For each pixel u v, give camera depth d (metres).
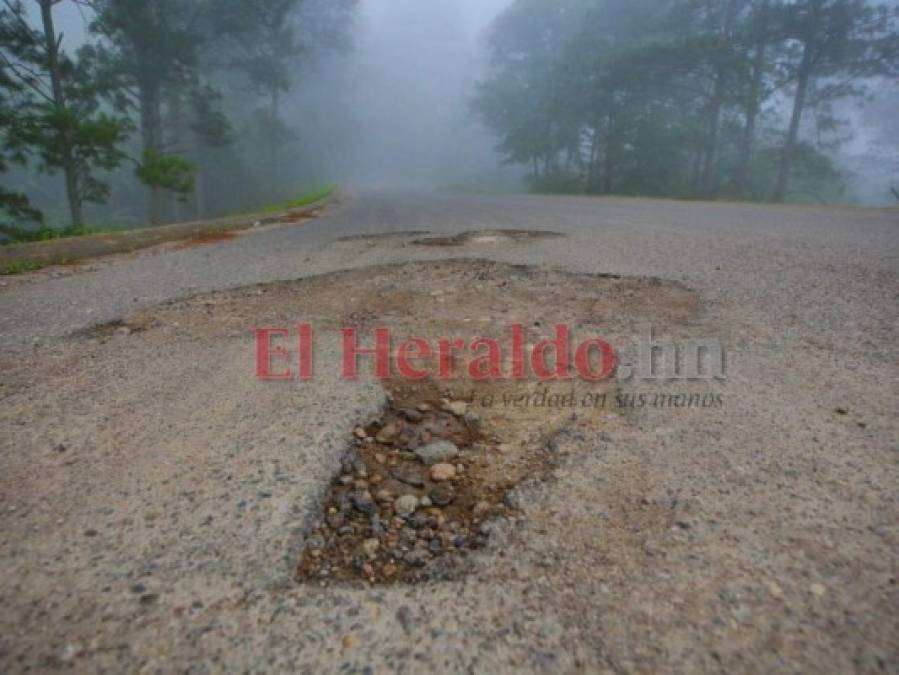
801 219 7.49
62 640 1.01
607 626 1.03
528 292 3.48
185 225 8.35
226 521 1.34
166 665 0.97
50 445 1.72
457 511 1.41
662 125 25.48
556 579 1.15
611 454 1.60
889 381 1.99
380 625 1.05
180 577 1.17
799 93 20.98
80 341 2.83
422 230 7.14
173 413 1.93
